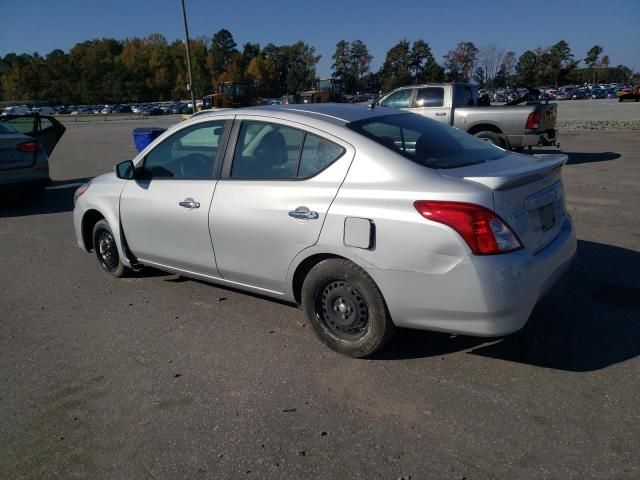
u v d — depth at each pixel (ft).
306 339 12.64
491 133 36.32
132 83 394.52
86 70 411.34
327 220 11.02
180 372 11.41
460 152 12.04
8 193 29.66
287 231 11.71
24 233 24.62
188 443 9.09
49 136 40.09
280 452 8.75
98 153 61.11
